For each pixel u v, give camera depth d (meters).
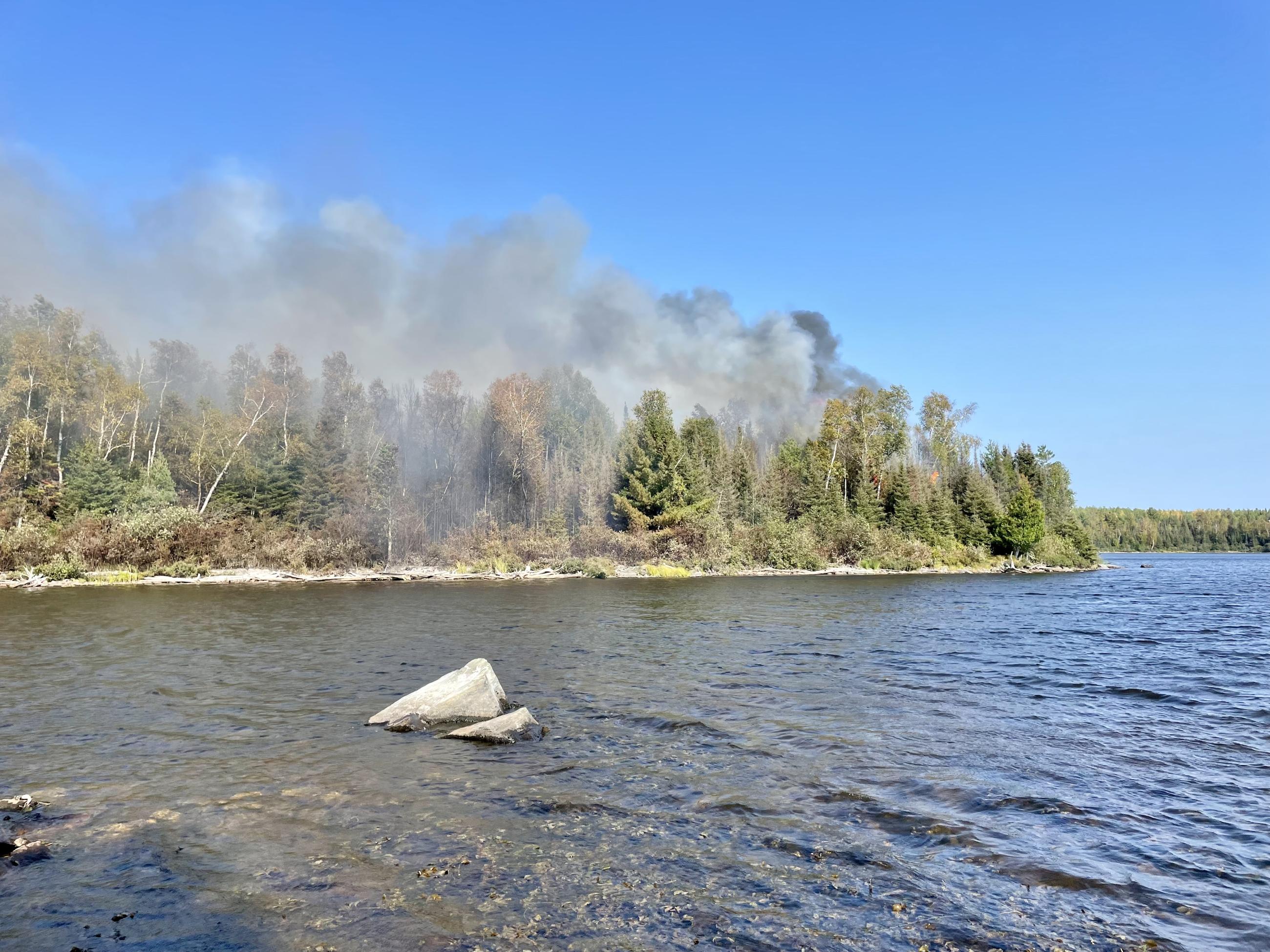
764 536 63.38
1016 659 16.83
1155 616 27.23
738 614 26.70
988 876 5.87
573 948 4.70
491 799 7.50
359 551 51.34
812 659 16.58
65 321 59.59
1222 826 6.96
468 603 30.48
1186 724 10.89
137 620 23.20
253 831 6.63
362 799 7.47
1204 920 5.22
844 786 7.95
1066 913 5.29
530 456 68.50
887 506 81.25
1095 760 9.04
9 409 58.72
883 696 12.63
